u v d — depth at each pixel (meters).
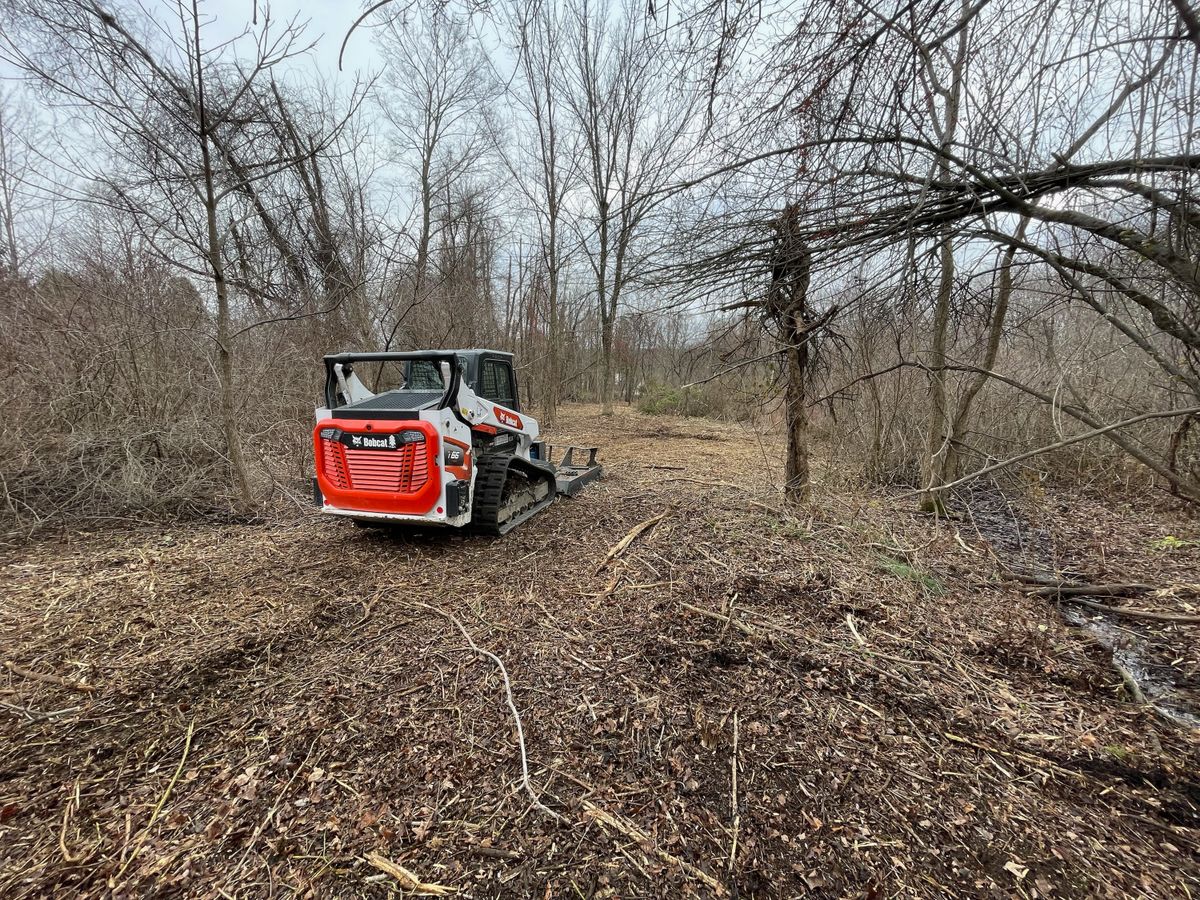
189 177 4.97
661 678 2.92
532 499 5.93
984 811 2.12
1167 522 5.79
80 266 7.11
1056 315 4.53
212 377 7.11
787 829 2.03
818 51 2.12
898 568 4.35
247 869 1.84
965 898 1.77
